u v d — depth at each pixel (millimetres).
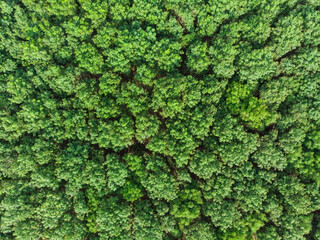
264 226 29078
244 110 28828
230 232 28047
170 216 28375
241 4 29422
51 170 28781
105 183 28922
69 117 29125
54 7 29516
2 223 27734
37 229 27875
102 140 28938
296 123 28969
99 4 29641
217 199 28188
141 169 29234
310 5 29078
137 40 29172
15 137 29031
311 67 28203
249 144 28094
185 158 27953
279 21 28812
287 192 27906
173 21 29547
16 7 29047
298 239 27672
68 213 28484
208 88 28766
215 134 28797
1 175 28922
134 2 29766
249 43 29391
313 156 28641
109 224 26922
